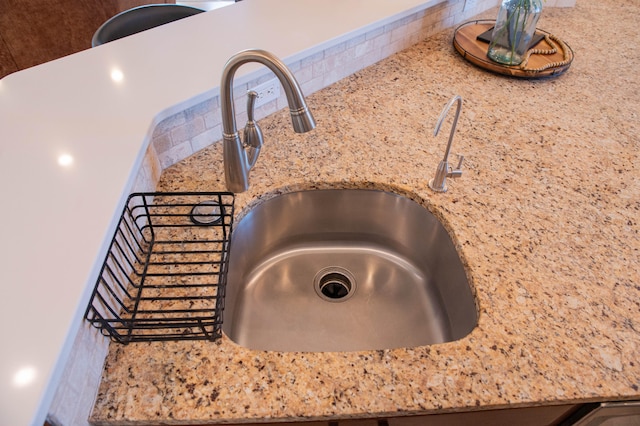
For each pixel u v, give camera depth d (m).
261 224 0.98
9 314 0.50
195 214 0.86
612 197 0.95
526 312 0.71
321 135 1.10
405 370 0.62
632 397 0.62
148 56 1.04
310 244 1.11
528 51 1.49
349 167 1.00
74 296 0.53
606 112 1.26
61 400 0.49
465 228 0.86
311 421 0.60
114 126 0.81
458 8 1.69
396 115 1.19
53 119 0.83
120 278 0.70
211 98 0.97
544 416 0.70
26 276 0.54
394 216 1.03
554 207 0.92
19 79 0.94
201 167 0.98
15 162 0.72
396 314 1.00
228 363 0.62
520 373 0.63
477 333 0.68
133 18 1.48
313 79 1.23
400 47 1.52
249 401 0.58
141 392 0.59
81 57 1.03
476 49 1.49
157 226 0.83
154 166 0.91
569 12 1.93
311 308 1.00
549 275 0.77
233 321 0.90
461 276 0.85
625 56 1.57
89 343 0.58
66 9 2.55
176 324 0.64
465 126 1.16
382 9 1.36
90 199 0.66
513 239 0.84
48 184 0.68
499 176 1.00
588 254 0.82
